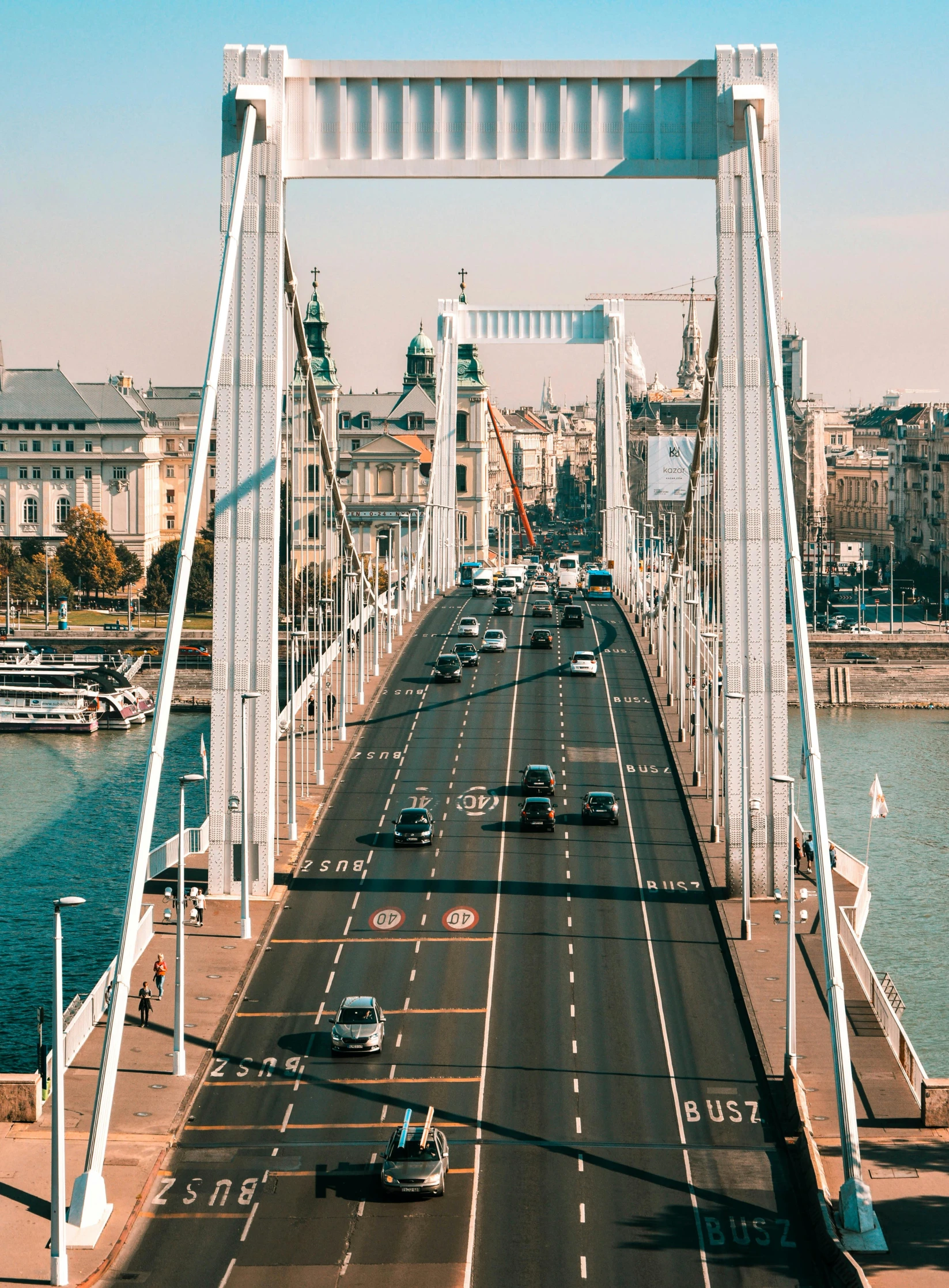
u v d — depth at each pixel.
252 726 114.19
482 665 189.38
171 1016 94.69
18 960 124.25
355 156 114.38
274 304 113.62
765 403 114.69
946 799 186.62
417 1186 73.44
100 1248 68.69
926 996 119.69
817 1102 84.12
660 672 184.75
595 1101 83.94
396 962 102.50
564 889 115.75
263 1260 67.81
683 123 114.38
